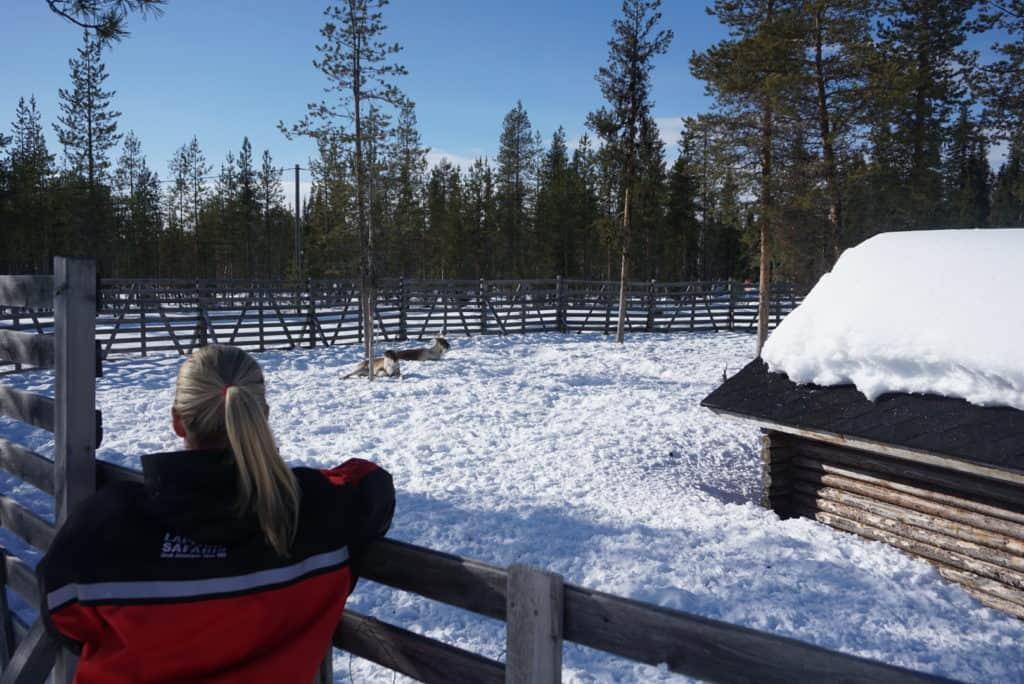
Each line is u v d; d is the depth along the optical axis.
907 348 6.61
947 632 5.11
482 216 51.59
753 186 18.67
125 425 10.35
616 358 18.77
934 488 6.28
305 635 1.53
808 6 16.81
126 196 53.34
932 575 6.06
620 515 7.32
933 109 23.45
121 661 1.42
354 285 20.75
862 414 6.55
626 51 20.94
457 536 6.70
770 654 1.36
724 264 54.66
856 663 1.26
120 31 6.29
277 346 19.70
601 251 48.62
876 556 6.34
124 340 16.67
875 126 17.33
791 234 18.67
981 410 5.94
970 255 7.12
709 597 5.41
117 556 1.43
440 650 1.85
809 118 17.75
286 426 10.82
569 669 4.46
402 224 36.72
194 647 1.43
